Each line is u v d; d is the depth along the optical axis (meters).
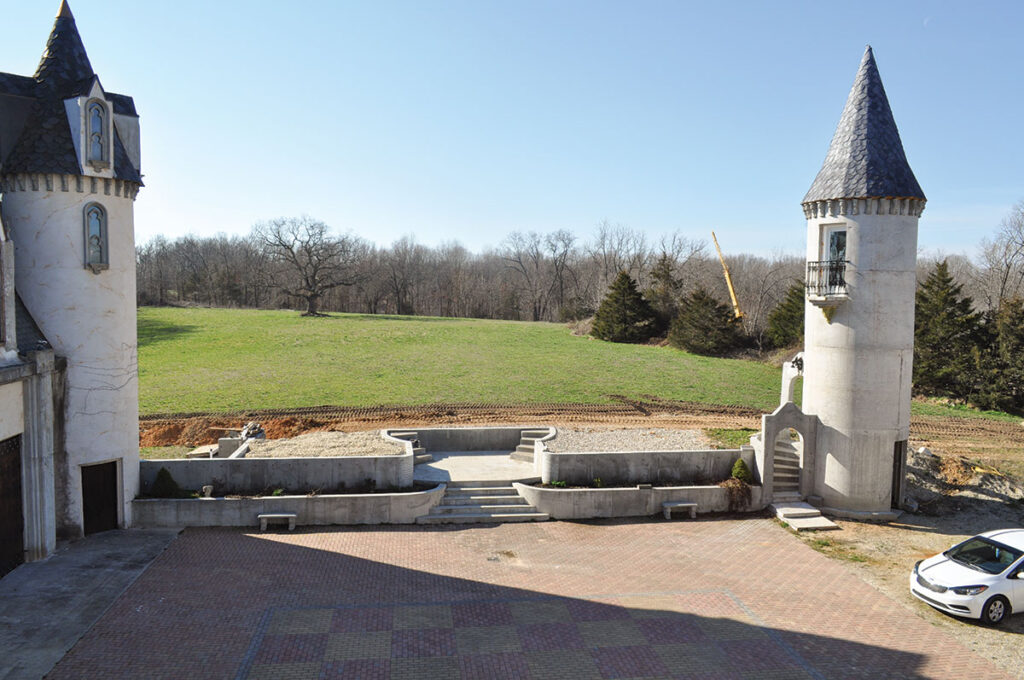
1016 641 13.91
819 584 16.61
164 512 19.00
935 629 14.39
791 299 48.75
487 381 38.94
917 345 40.34
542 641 13.47
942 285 40.50
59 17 18.64
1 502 15.34
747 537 19.77
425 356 45.91
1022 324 37.38
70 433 17.55
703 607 15.17
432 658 12.71
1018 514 22.20
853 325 21.33
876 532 20.50
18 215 17.19
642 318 54.44
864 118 21.61
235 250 119.31
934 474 24.36
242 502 19.27
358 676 12.03
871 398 21.34
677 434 26.91
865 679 12.41
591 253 88.25
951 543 19.72
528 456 24.19
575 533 19.73
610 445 24.91
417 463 23.72
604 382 39.31
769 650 13.36
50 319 17.25
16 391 15.73
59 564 16.16
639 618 14.56
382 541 18.64
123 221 18.34
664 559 17.97
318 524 19.59
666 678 12.30
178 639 12.95
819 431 22.12
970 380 38.50
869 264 21.08
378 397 35.00
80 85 17.73
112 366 18.19
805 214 22.55
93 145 17.45
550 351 48.66
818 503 22.08
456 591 15.66
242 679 11.77
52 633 12.94
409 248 115.94
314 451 22.50
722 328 48.69
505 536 19.31
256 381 37.81
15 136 17.48
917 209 21.17
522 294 102.00
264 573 16.23
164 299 87.38
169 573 15.93
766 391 38.47
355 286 91.88
